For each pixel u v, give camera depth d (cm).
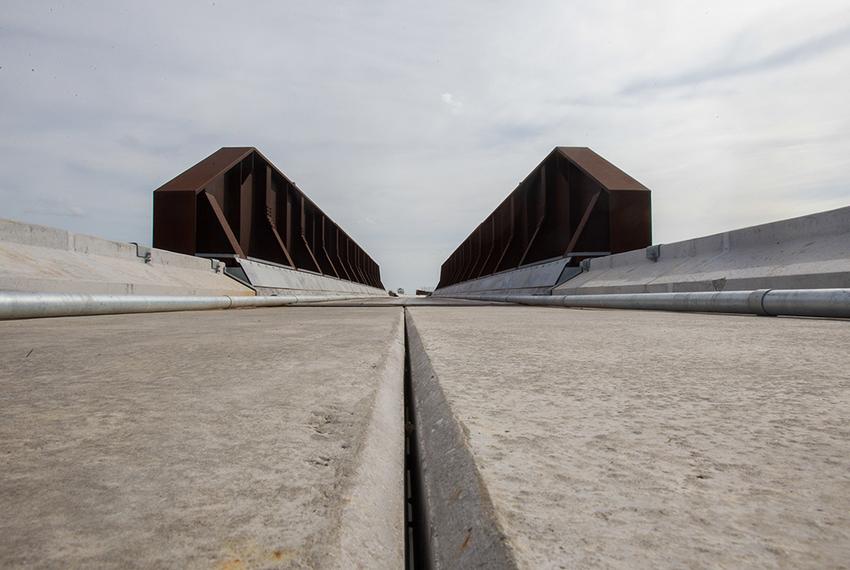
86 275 1167
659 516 92
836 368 264
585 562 76
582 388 211
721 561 77
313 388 215
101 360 300
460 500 105
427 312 1018
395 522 108
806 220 1091
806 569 74
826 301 723
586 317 805
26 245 1100
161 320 747
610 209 2227
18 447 137
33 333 500
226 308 1391
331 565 80
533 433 145
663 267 1566
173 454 131
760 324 617
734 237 1301
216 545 85
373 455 135
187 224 2181
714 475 112
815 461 121
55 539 87
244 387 218
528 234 3056
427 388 227
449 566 86
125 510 98
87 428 155
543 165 2828
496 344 381
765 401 187
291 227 3441
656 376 240
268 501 103
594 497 101
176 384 225
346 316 867
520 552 79
